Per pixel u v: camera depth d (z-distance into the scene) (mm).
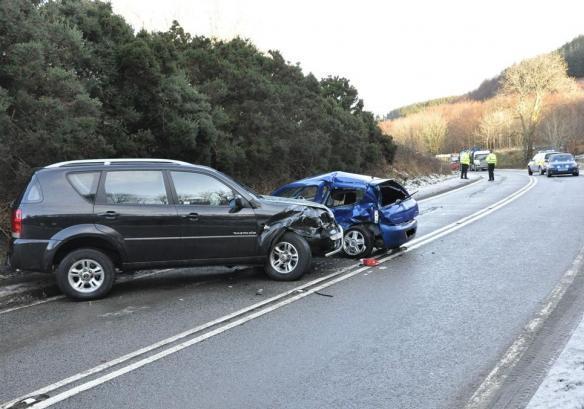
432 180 33156
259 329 5727
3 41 9352
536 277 7500
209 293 7324
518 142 98125
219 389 4289
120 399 4176
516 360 4660
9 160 9492
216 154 14547
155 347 5285
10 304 7082
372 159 28734
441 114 127438
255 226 7746
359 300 6750
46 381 4559
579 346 4656
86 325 6070
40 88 9875
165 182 7582
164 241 7430
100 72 11820
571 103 92688
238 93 16875
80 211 7203
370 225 9492
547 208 15688
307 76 23969
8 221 9742
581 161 63312
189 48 17234
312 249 8039
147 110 12688
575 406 3594
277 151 17641
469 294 6805
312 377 4465
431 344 5121
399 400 4008
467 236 11328
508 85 79875
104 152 10742
